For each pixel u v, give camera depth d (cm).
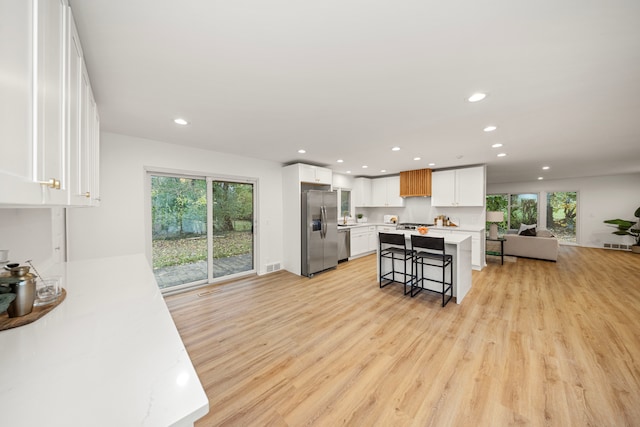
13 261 140
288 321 269
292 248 465
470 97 198
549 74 164
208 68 157
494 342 225
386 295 347
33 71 63
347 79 171
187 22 116
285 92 189
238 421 145
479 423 142
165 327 98
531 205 801
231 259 423
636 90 184
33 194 63
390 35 127
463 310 295
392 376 182
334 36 128
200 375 185
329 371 188
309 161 473
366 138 313
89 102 144
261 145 349
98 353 80
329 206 477
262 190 453
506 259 562
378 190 681
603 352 206
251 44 134
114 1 103
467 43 133
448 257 327
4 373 69
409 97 198
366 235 622
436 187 555
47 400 59
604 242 696
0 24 49
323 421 145
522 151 387
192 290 367
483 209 511
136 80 170
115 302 123
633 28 119
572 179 738
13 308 100
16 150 54
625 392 162
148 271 181
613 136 303
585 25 118
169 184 353
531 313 284
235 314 287
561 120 248
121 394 62
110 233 294
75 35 107
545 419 144
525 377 178
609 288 364
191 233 376
